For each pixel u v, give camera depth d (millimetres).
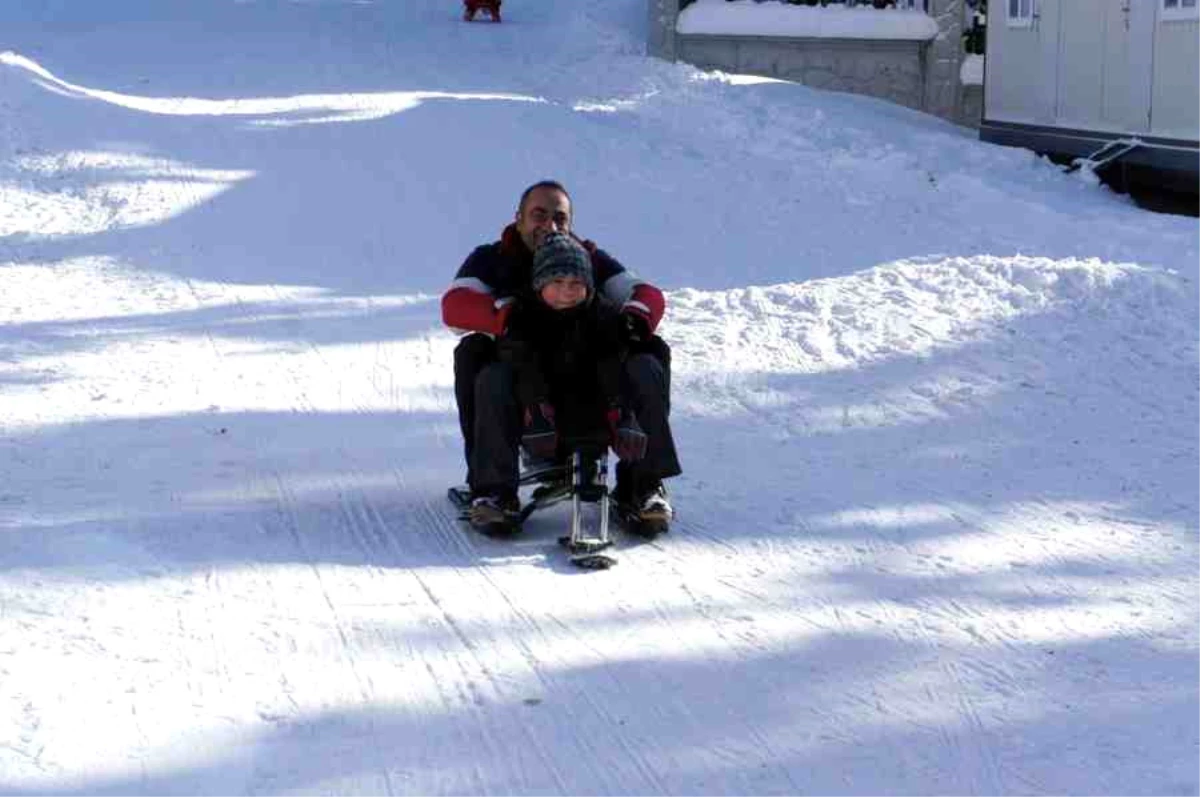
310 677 5887
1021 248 15188
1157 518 7898
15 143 18547
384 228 15500
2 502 7805
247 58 27219
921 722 5582
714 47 28656
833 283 12641
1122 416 9727
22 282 13320
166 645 6113
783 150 20734
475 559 7254
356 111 21703
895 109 26359
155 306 12547
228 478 8383
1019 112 22844
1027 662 6098
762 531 7699
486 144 19656
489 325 7371
